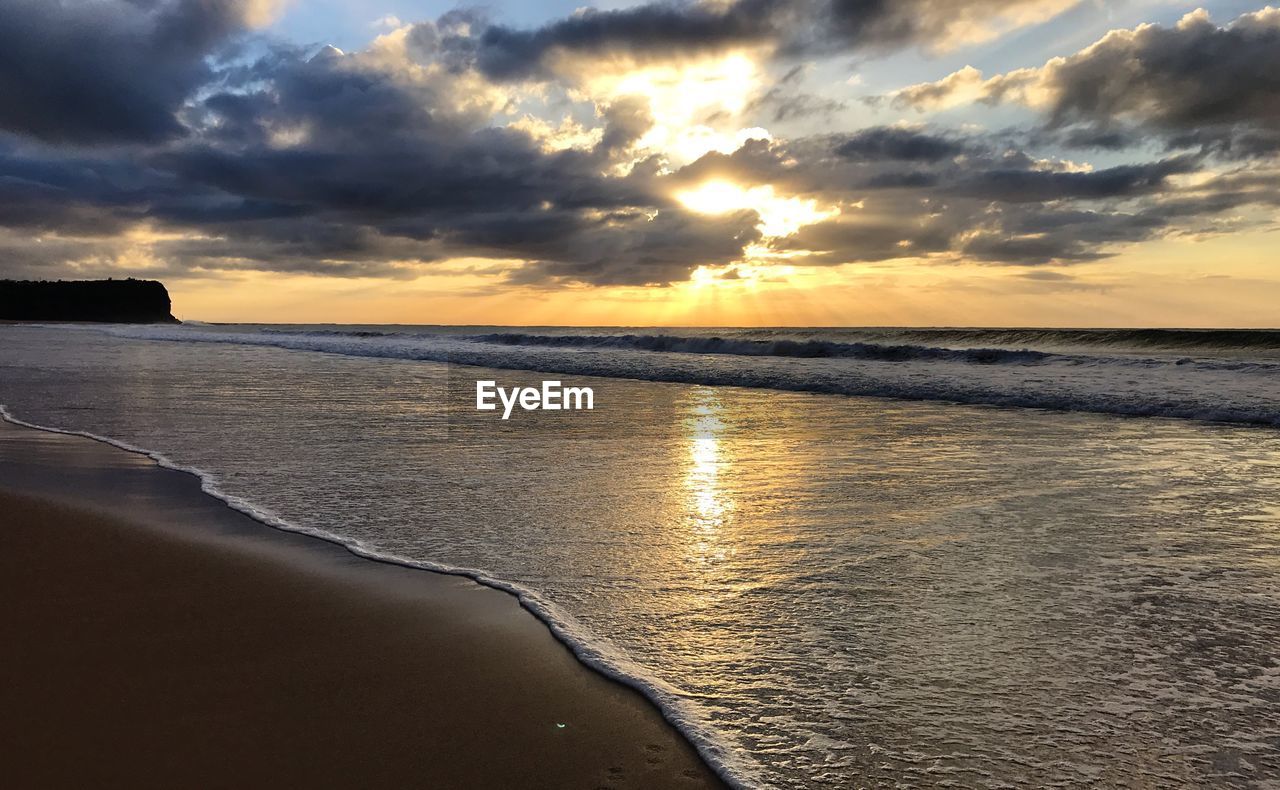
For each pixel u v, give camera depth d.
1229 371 14.41
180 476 6.13
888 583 3.63
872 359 20.22
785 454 7.20
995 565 3.88
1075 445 7.63
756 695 2.59
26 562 3.91
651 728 2.39
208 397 11.73
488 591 3.58
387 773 2.13
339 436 8.22
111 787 2.03
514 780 2.11
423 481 6.01
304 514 4.97
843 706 2.51
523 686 2.67
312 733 2.34
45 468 6.40
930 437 8.21
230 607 3.35
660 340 26.53
